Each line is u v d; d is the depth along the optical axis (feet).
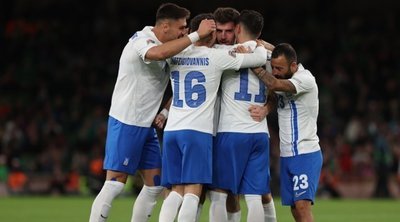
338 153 295.07
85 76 368.07
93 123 317.63
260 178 110.93
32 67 373.81
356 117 319.88
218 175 110.93
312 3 400.67
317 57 377.09
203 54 108.58
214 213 111.34
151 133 116.26
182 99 109.29
